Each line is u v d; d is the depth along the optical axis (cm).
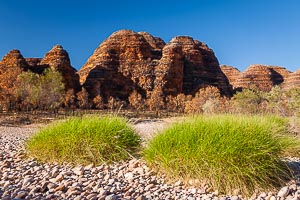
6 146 1056
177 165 533
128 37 12281
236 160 504
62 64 10244
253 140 533
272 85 16662
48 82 6769
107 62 11712
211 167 504
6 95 6700
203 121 638
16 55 9825
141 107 9212
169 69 11162
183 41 13138
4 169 616
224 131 568
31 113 5859
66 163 671
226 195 476
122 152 699
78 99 8900
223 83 13100
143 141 757
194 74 12531
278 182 517
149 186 492
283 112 2400
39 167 629
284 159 684
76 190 444
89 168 629
